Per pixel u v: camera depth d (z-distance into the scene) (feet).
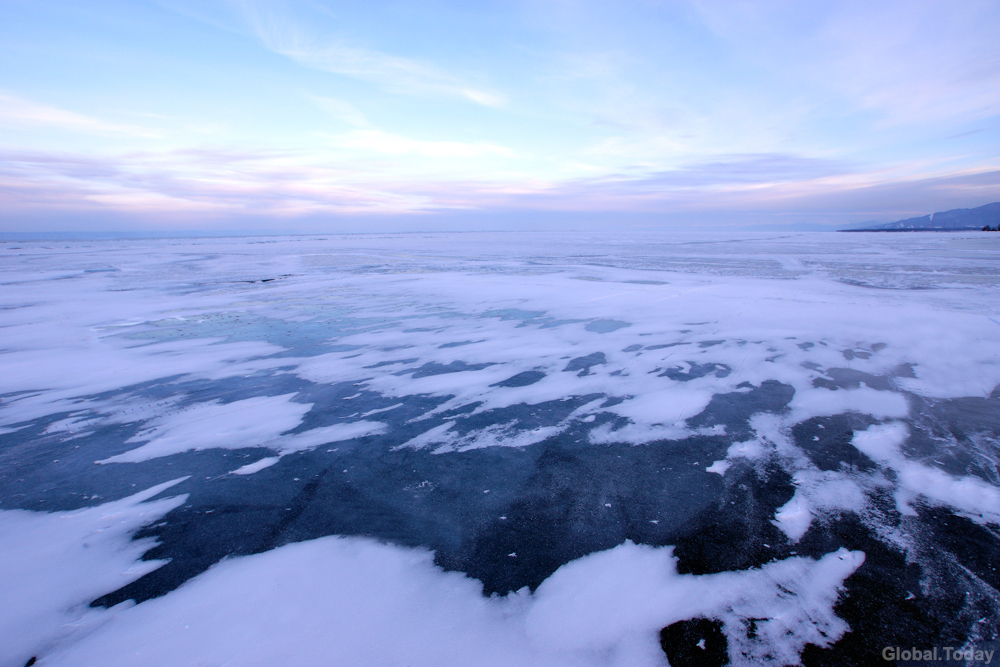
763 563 6.31
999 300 25.82
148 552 6.95
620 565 6.36
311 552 6.84
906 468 8.73
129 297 34.01
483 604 5.75
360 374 15.55
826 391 12.84
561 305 27.07
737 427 10.75
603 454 9.65
